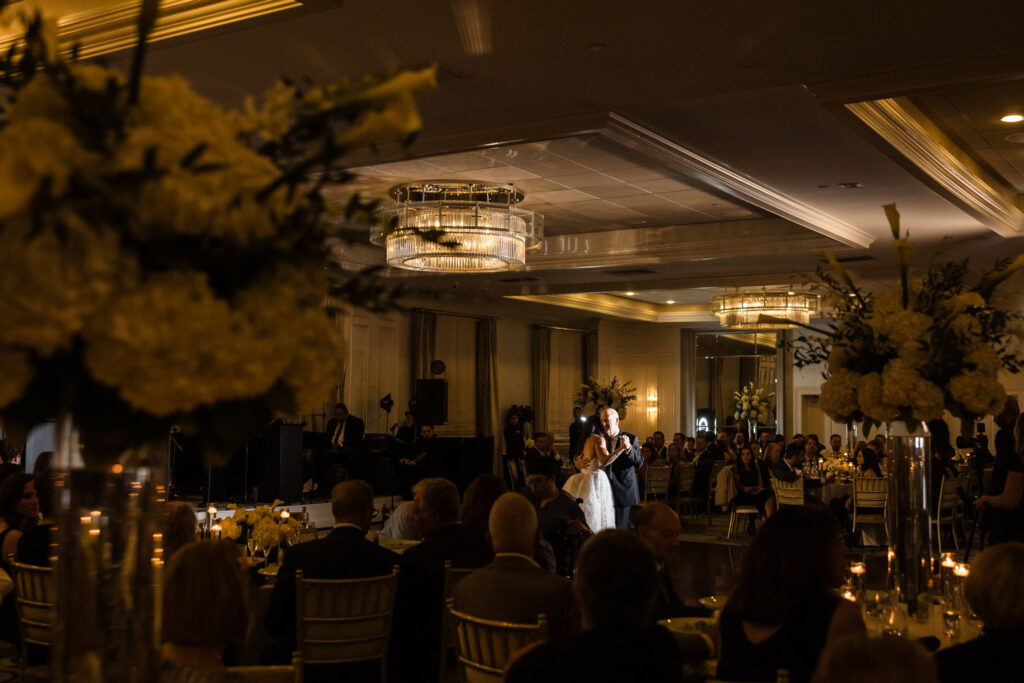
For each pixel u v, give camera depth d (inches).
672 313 895.1
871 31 215.3
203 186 49.1
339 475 508.7
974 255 501.0
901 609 131.8
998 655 98.3
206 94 263.7
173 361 48.2
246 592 91.7
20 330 46.6
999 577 99.0
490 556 183.6
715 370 931.3
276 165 55.8
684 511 670.5
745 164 340.8
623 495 405.7
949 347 131.3
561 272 560.7
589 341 876.0
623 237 516.1
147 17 51.9
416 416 607.8
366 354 639.1
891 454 136.5
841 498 491.8
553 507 285.6
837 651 65.1
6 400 50.4
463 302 728.3
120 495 56.8
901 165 309.3
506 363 784.3
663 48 227.9
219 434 54.3
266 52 231.0
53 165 45.8
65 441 56.3
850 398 138.6
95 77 52.1
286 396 55.6
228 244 51.4
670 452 681.6
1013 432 263.1
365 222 57.6
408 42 224.8
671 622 144.4
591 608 87.9
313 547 167.6
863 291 626.8
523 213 413.4
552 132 280.2
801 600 105.5
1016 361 140.3
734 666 107.7
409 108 51.4
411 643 179.5
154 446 57.6
